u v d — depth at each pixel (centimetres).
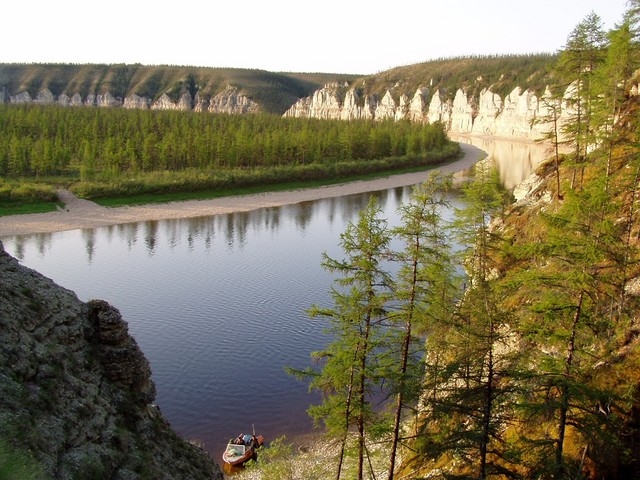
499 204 2642
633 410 1841
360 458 2156
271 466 2886
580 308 1708
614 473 1777
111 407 1845
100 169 12812
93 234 8356
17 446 1399
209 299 5550
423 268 2142
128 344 2070
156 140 13938
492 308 1809
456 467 2277
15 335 1695
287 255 7219
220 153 13600
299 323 4950
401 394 2064
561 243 1727
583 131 3659
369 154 15700
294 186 12650
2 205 9356
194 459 2102
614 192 2366
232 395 3831
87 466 1542
